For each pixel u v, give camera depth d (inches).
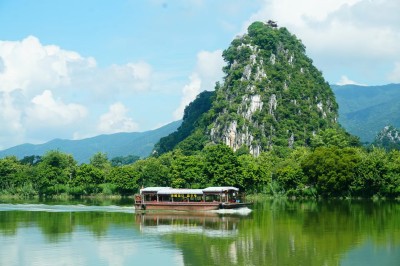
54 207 7298.2
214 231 4456.2
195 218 5639.8
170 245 3754.9
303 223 4854.8
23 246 3759.8
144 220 5457.7
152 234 4323.3
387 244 3649.1
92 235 4291.3
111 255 3405.5
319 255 3289.9
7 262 3203.7
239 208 6742.1
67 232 4480.8
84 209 6963.6
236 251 3464.6
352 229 4389.8
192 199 6884.8
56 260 3265.3
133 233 4397.1
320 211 6067.9
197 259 3233.3
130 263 3166.8
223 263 3115.2
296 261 3127.5
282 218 5344.5
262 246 3639.3
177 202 6683.1
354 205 6919.3
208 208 6569.9
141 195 6889.8
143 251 3531.0
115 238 4116.6
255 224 4867.1
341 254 3314.5
